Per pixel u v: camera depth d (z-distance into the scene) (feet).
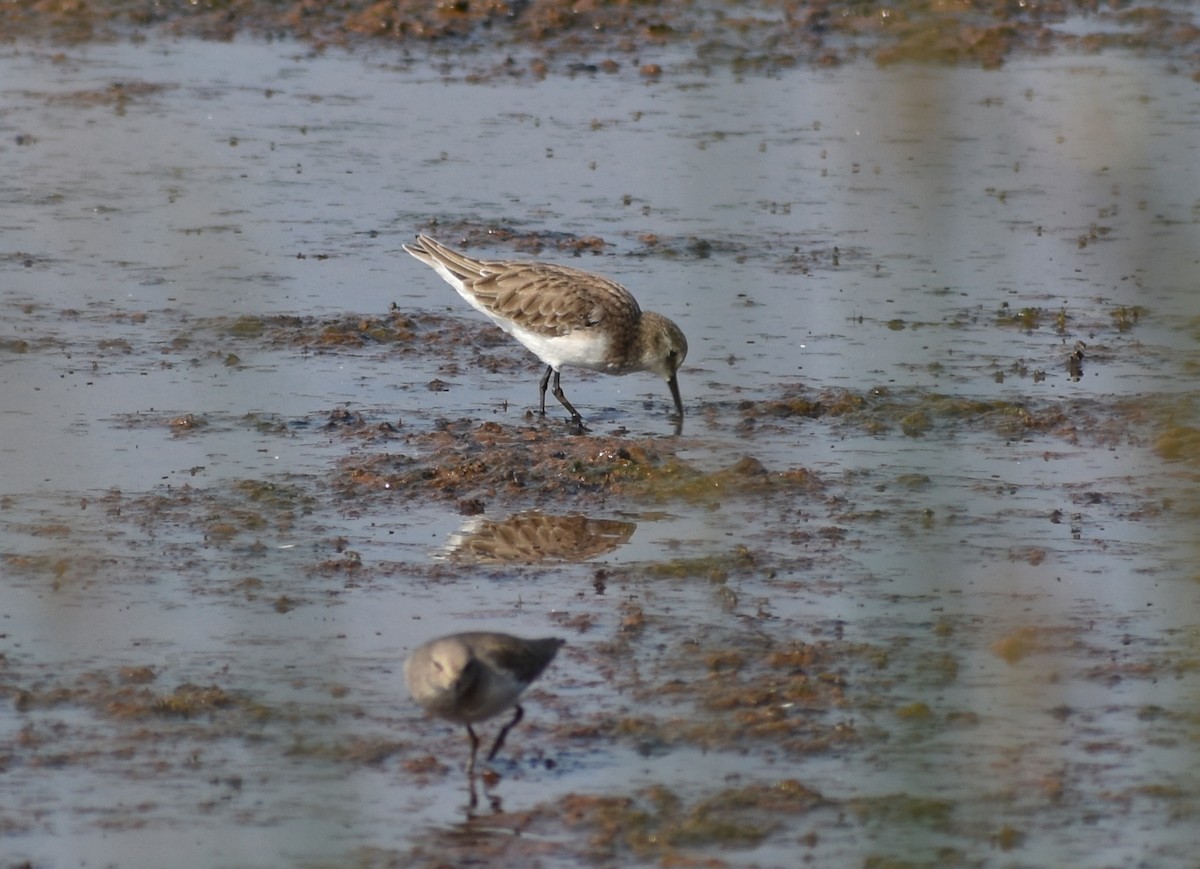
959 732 34.22
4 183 71.67
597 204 72.33
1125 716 34.81
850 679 36.35
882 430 51.26
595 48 94.43
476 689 31.55
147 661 36.45
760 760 33.17
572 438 50.16
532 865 29.73
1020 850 30.25
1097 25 99.04
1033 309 61.62
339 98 85.61
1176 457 49.03
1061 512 45.14
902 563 42.01
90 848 29.89
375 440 49.37
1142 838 30.60
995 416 52.06
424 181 74.38
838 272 65.46
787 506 45.60
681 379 55.47
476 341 58.70
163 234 66.95
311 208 70.59
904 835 30.66
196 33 94.94
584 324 51.62
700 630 38.42
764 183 75.72
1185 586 40.68
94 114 81.56
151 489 45.47
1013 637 37.96
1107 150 80.07
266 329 58.13
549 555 42.45
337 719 34.35
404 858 29.84
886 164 78.69
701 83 89.51
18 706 34.42
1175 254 67.67
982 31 96.63
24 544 41.96
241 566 41.14
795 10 99.71
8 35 93.04
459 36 95.30
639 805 31.55
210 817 30.94
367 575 40.88
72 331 57.16
